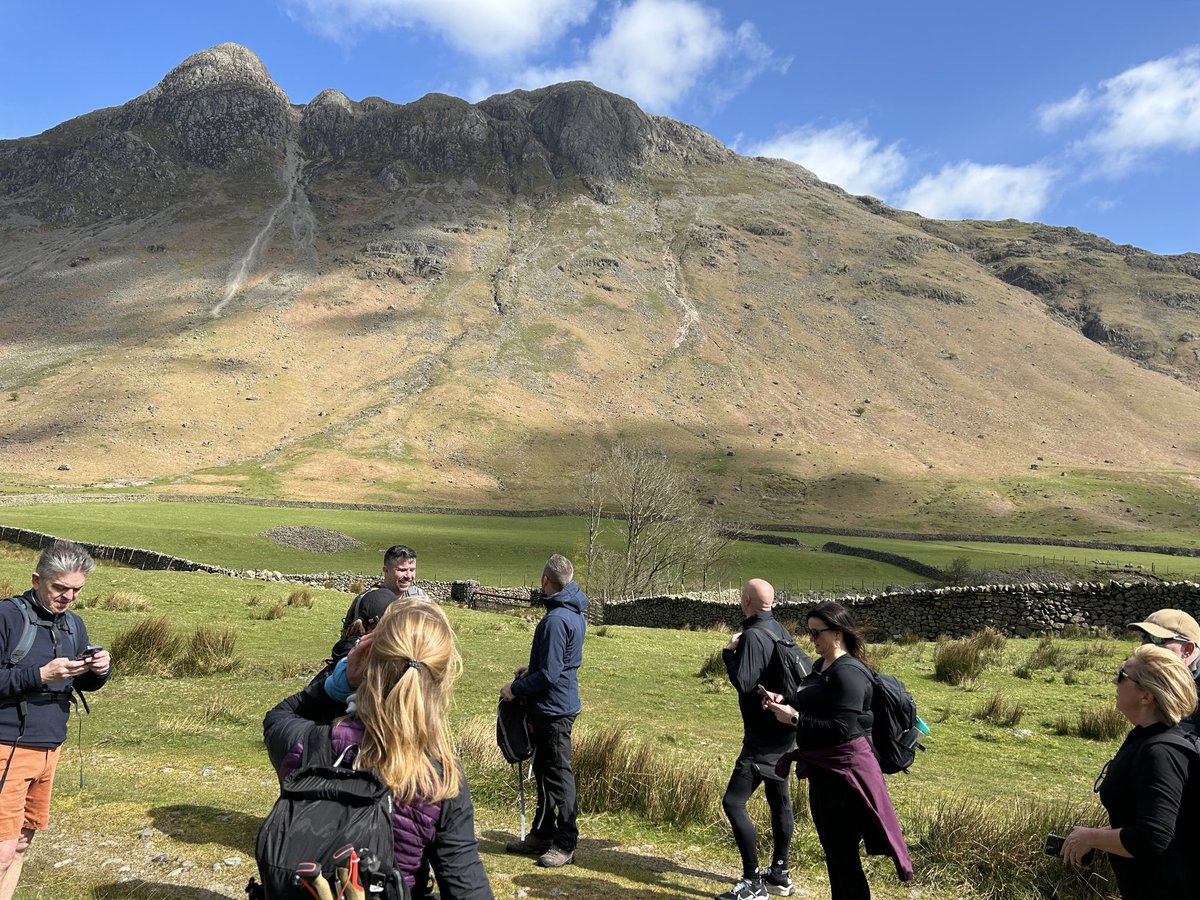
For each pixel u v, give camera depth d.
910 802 7.91
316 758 2.85
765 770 5.79
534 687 6.10
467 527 81.06
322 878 2.53
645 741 9.20
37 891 5.18
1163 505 135.12
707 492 137.25
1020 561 73.81
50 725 4.79
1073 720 12.25
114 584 22.95
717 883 6.05
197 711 10.73
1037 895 5.87
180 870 5.69
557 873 5.99
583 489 53.81
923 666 17.23
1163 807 3.65
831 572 64.44
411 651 2.84
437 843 2.86
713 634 23.05
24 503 81.12
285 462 134.00
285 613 20.66
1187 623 4.98
